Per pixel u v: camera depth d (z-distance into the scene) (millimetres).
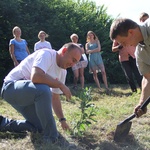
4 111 4969
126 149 3375
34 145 3326
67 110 5078
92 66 7855
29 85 3229
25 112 3561
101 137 3625
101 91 7703
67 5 11289
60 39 10539
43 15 10469
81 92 3635
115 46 6711
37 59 3232
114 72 11180
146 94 3363
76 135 3561
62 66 3318
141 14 6012
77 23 11156
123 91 7961
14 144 3379
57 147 3223
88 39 7902
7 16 9570
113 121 4277
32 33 9930
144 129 3979
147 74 3301
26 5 10242
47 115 3238
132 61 6652
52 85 3191
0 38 9445
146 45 3020
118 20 2932
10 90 3338
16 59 6973
